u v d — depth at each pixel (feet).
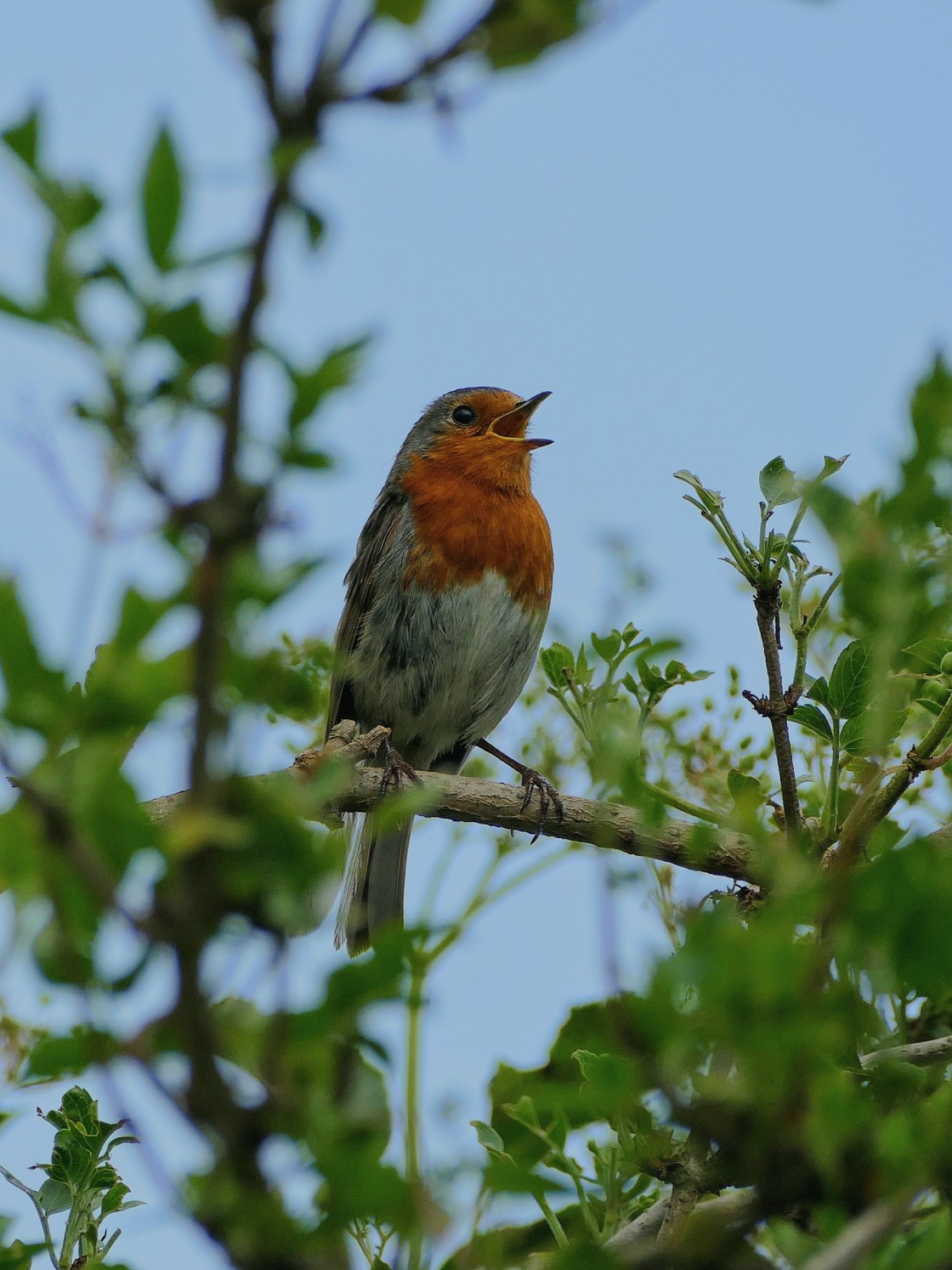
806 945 11.84
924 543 12.67
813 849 23.27
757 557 25.13
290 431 9.64
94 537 9.70
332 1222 10.50
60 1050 10.52
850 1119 11.25
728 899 13.17
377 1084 10.93
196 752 9.64
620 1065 11.96
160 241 9.64
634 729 25.49
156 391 9.70
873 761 21.50
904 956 10.94
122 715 10.07
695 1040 11.41
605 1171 20.13
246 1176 10.29
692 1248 11.50
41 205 9.68
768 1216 11.53
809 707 23.88
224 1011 10.59
